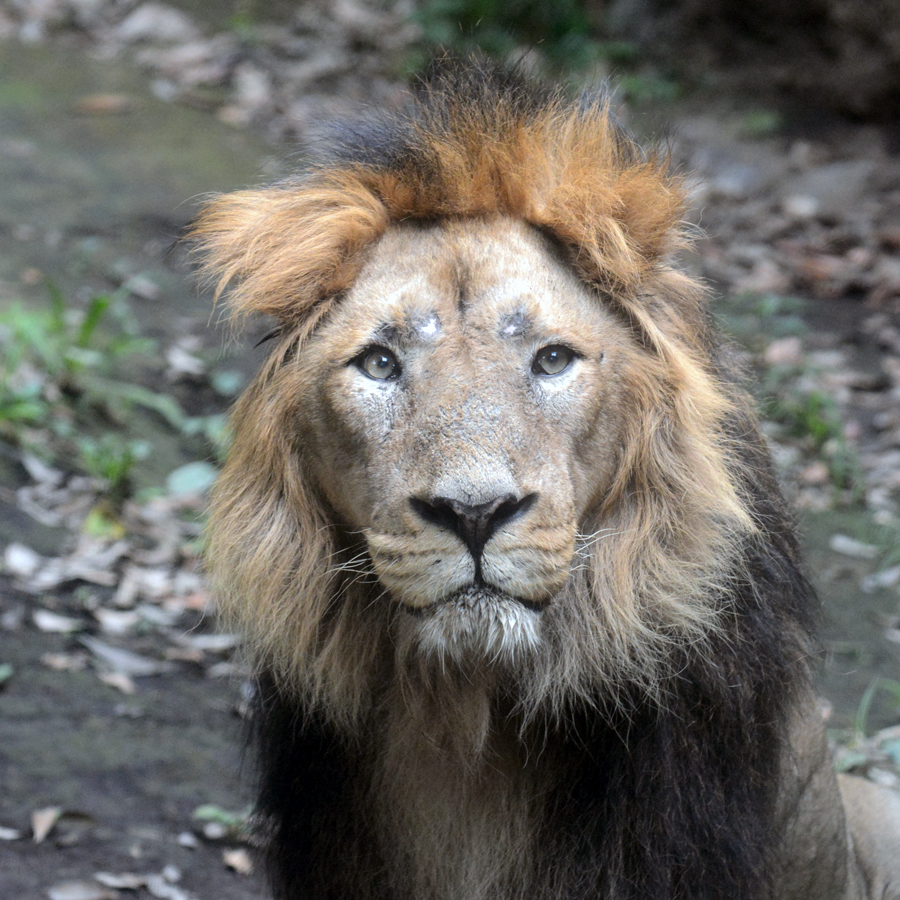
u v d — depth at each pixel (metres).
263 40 26.22
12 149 20.25
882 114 24.52
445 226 5.62
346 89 24.81
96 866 8.59
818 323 18.81
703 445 5.64
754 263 20.33
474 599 5.06
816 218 22.00
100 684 10.49
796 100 25.11
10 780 9.23
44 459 13.03
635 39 26.52
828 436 15.49
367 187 5.81
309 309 5.71
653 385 5.64
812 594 6.75
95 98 22.62
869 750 9.91
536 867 6.03
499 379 5.22
